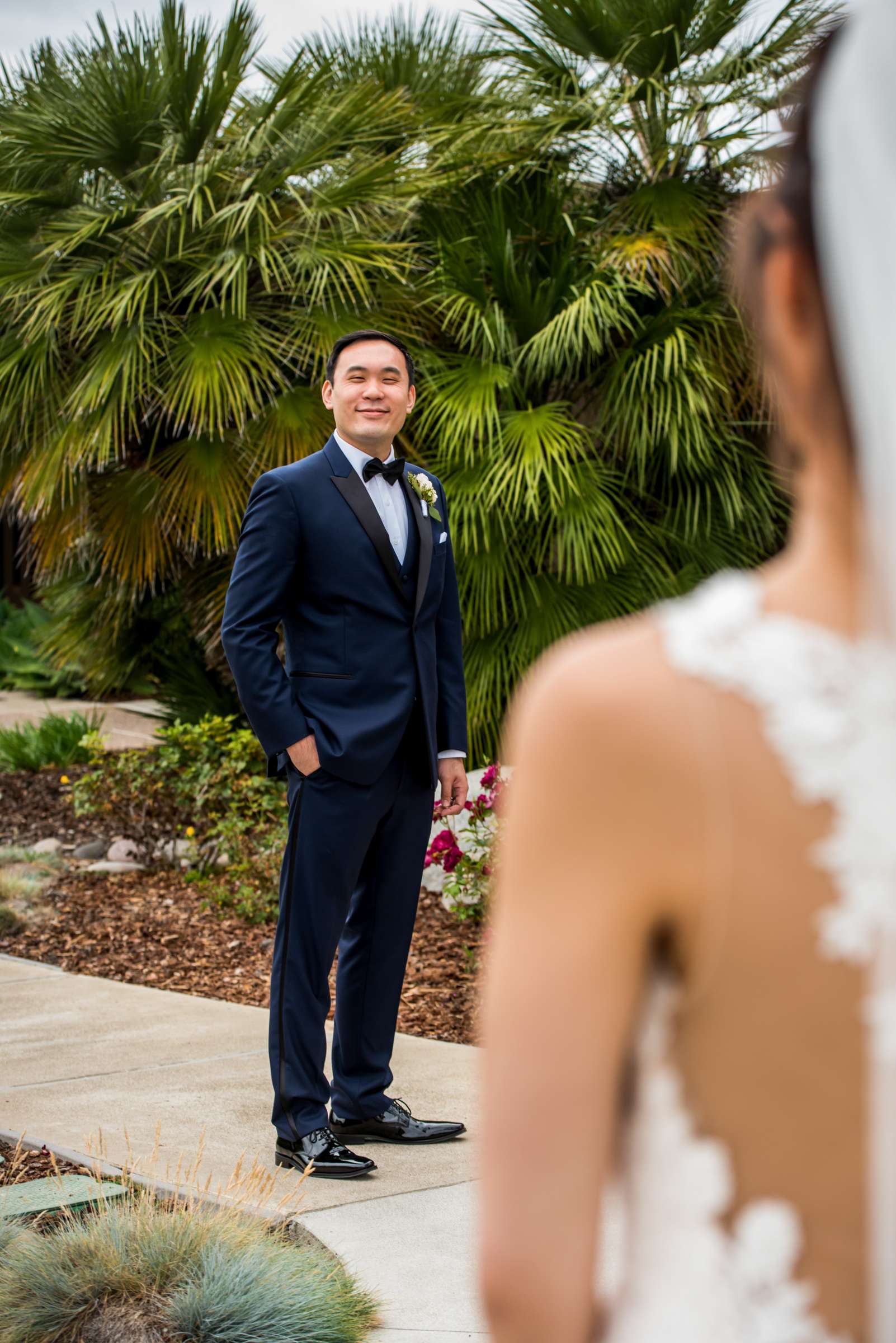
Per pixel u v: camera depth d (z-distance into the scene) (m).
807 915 0.55
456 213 7.73
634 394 7.03
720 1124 0.58
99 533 7.48
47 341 7.24
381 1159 3.17
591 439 7.27
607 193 8.01
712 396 6.96
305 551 3.13
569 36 7.84
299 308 7.45
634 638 0.60
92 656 9.66
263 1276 2.41
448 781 3.42
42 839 7.24
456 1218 2.82
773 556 7.40
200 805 6.12
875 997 0.55
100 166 7.55
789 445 0.64
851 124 0.57
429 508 3.31
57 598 9.88
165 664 8.89
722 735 0.56
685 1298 0.58
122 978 4.91
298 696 3.15
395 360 3.19
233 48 7.44
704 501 7.32
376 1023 3.30
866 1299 0.56
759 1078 0.57
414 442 7.34
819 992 0.55
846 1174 0.56
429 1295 2.48
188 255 7.19
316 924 3.11
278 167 7.65
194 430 7.14
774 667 0.57
